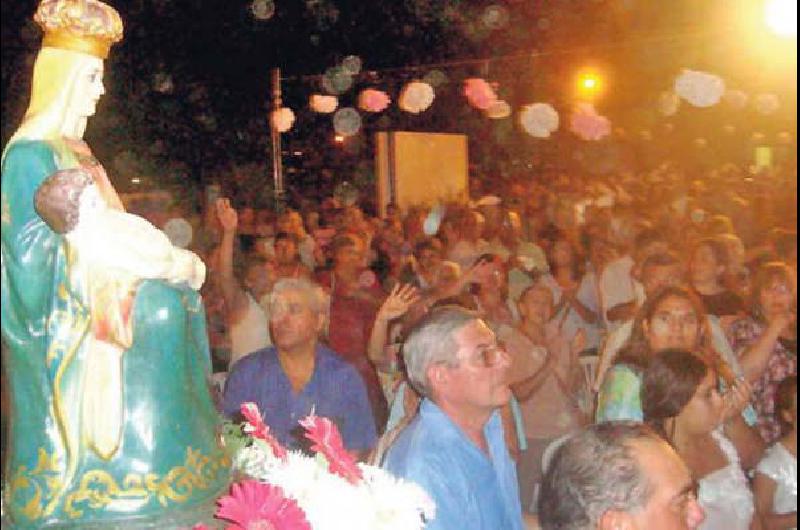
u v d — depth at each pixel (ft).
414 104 44.34
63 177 7.15
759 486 13.05
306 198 43.93
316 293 14.05
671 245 24.76
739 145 45.85
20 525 7.32
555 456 7.51
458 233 26.63
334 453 7.99
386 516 7.77
